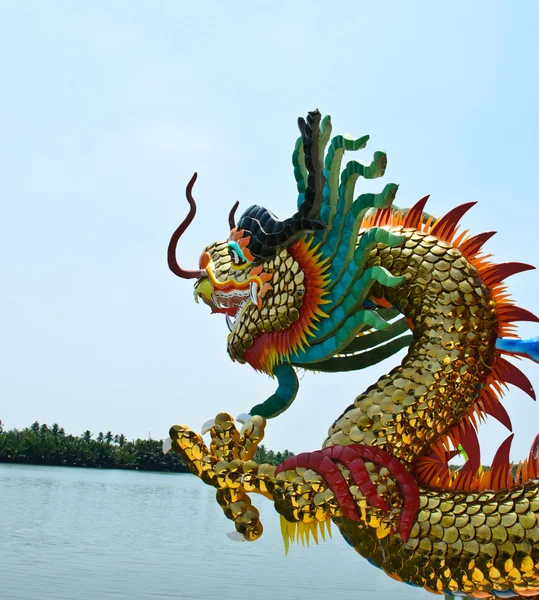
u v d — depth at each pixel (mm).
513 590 3104
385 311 3984
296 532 3504
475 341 3387
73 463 80000
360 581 12945
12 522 20422
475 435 3465
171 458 80938
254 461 3506
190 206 4223
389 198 3225
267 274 3766
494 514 3137
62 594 9828
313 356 3643
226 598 10023
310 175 3443
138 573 12047
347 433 3352
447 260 3461
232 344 3955
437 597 11367
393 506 3238
